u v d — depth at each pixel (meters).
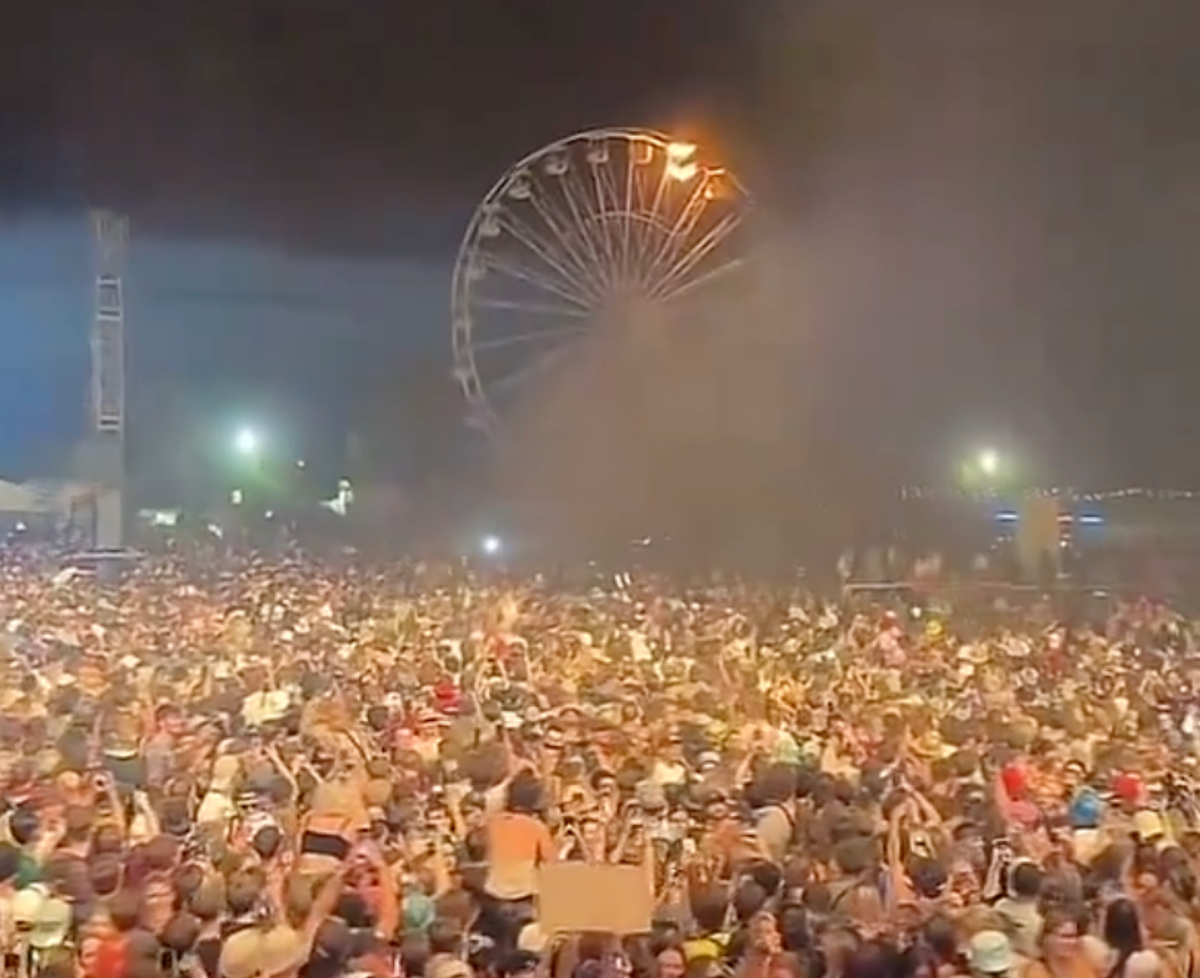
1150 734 15.80
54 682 18.36
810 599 31.14
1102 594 31.19
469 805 12.12
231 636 23.06
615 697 17.73
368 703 17.22
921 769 13.53
